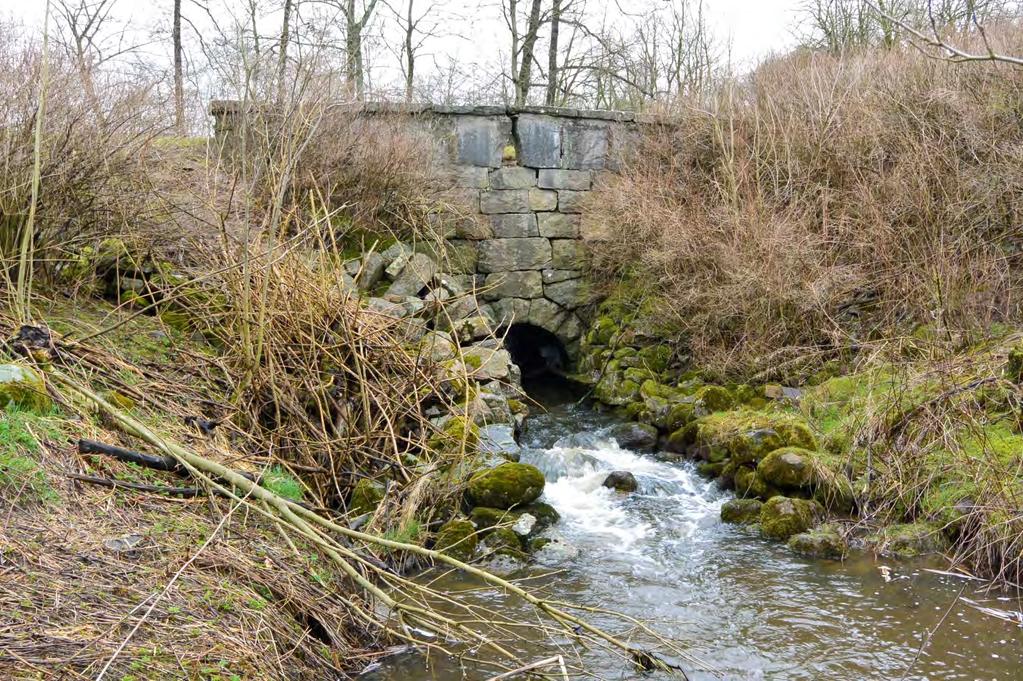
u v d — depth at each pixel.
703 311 10.11
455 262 11.59
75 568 3.85
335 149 10.52
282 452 6.32
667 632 5.16
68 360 5.79
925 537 6.16
